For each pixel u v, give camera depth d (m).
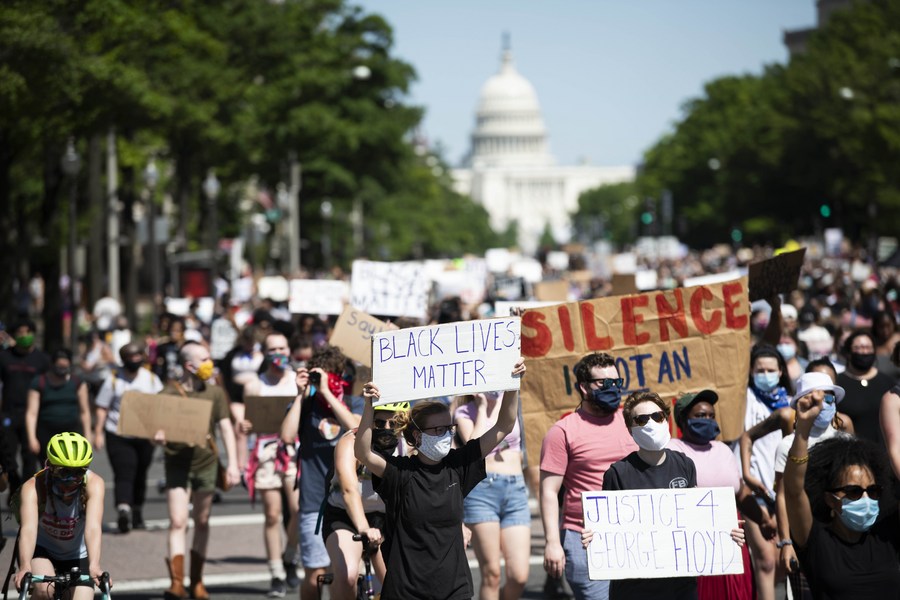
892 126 76.25
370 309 18.03
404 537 8.28
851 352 12.23
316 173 81.62
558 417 11.20
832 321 22.14
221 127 54.84
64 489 8.95
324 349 11.20
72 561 9.31
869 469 7.67
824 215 88.62
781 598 12.34
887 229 78.62
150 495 20.12
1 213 33.28
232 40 61.66
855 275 43.28
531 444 11.16
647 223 108.44
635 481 8.59
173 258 44.34
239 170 67.69
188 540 16.44
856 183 85.12
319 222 86.19
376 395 8.24
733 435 11.41
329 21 86.12
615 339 11.33
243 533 16.94
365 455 8.30
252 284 42.53
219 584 13.95
